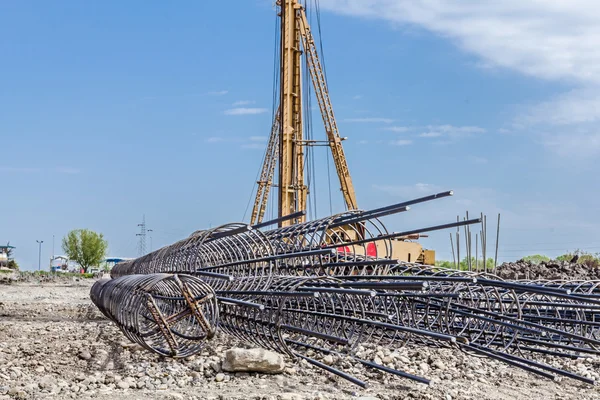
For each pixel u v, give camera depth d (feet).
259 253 33.42
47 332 38.63
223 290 29.32
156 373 25.23
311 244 33.24
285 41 92.63
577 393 23.99
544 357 31.53
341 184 101.81
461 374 26.68
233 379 24.30
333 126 101.50
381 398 21.93
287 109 92.22
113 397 21.53
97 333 38.04
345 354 28.02
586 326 33.63
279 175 91.71
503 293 33.50
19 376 24.85
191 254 35.09
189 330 31.81
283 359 26.35
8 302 67.62
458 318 35.58
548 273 70.69
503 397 23.00
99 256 309.42
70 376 25.23
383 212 30.76
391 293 28.35
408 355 30.12
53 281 152.15
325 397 21.62
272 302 29.25
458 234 56.95
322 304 31.55
